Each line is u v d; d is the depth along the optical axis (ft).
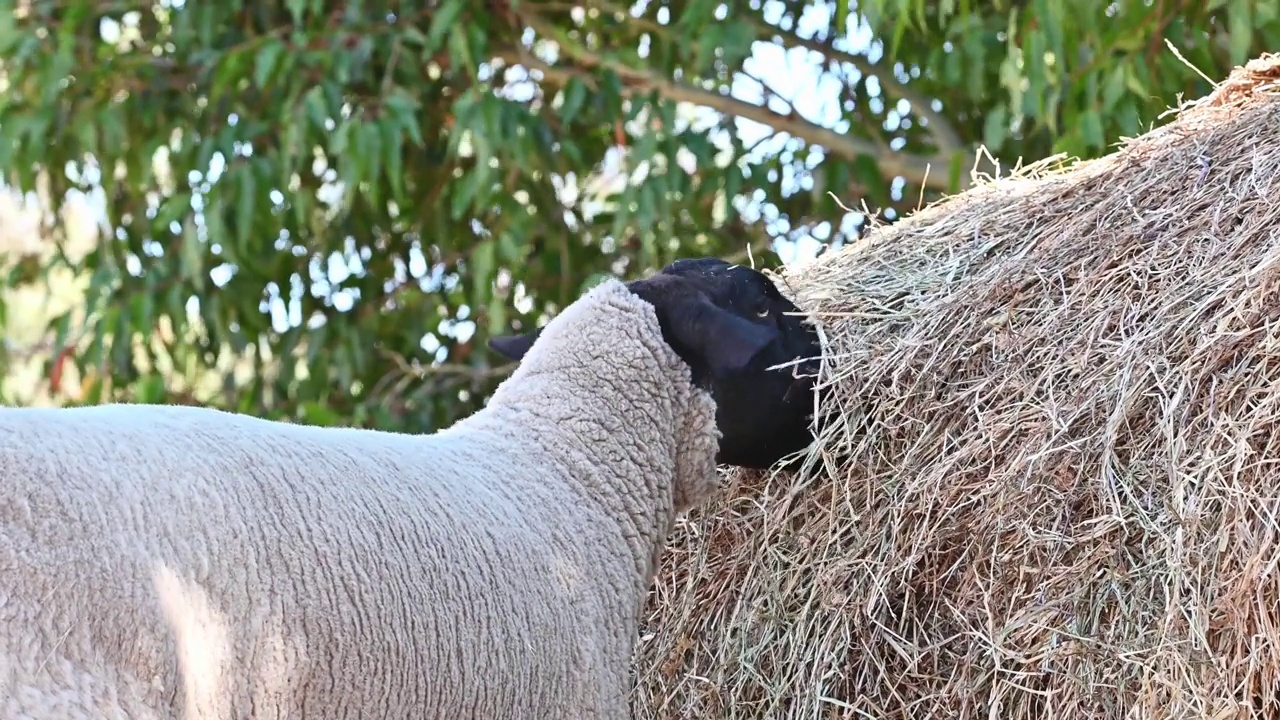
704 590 14.83
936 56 23.99
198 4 25.91
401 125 23.70
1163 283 12.68
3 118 26.30
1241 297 11.71
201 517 9.43
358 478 10.64
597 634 12.32
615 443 13.23
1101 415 12.32
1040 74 20.43
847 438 13.89
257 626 9.46
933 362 13.67
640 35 27.96
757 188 26.43
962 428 13.34
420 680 10.36
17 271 31.19
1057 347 13.01
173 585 9.07
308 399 28.22
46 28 26.91
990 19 23.50
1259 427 11.19
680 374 13.56
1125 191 14.03
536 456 12.83
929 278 14.94
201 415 10.24
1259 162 13.08
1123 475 12.03
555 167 25.93
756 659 14.17
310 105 23.81
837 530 13.84
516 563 11.47
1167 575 11.56
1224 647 11.16
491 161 24.72
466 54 24.16
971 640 12.72
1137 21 20.90
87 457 9.14
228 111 26.61
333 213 28.58
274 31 25.64
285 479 10.12
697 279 14.02
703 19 24.16
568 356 13.41
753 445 13.98
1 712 8.18
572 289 27.84
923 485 13.19
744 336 13.30
